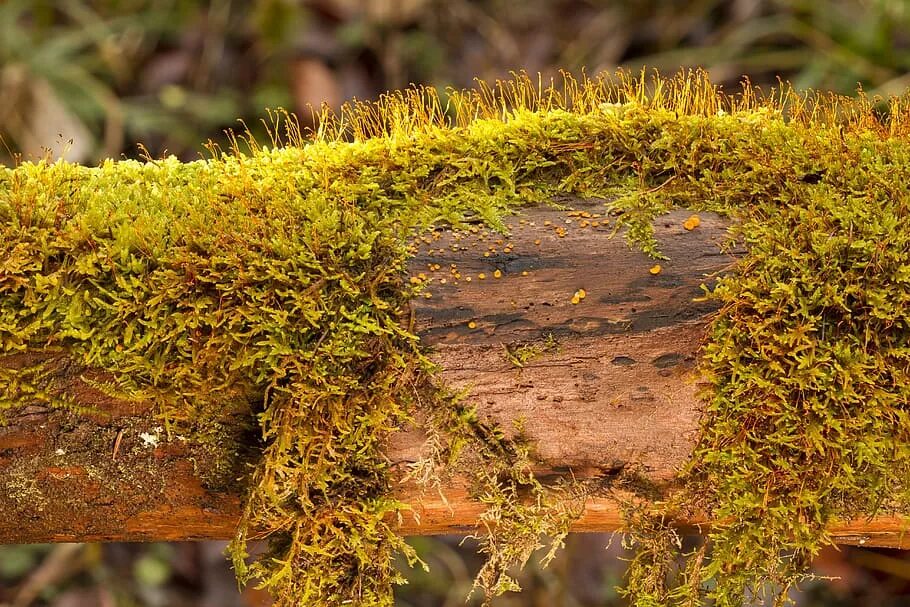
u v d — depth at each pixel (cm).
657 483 78
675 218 77
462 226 77
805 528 77
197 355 75
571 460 78
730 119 79
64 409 76
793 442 77
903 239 76
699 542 100
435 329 77
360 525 77
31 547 110
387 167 77
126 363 76
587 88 80
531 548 78
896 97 82
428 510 78
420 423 77
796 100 81
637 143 78
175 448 77
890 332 76
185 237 76
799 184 77
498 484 77
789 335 76
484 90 81
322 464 76
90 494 77
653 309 77
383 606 77
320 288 76
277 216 76
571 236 77
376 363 76
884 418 76
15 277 75
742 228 77
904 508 78
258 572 77
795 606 104
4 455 76
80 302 75
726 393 77
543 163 78
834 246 76
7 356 76
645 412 77
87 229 75
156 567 109
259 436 77
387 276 76
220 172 78
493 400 77
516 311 77
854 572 108
